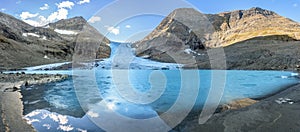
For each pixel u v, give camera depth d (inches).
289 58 1507.1
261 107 331.0
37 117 299.7
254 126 244.2
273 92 510.9
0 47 2465.6
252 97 451.2
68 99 434.3
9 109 338.0
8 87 609.0
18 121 279.0
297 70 1201.4
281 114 281.4
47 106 370.0
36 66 2064.5
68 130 250.5
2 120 278.2
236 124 256.2
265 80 803.4
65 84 694.5
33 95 490.0
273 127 235.8
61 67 1905.8
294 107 315.0
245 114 295.9
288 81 752.3
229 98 433.7
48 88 609.6
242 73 1132.5
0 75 971.3
